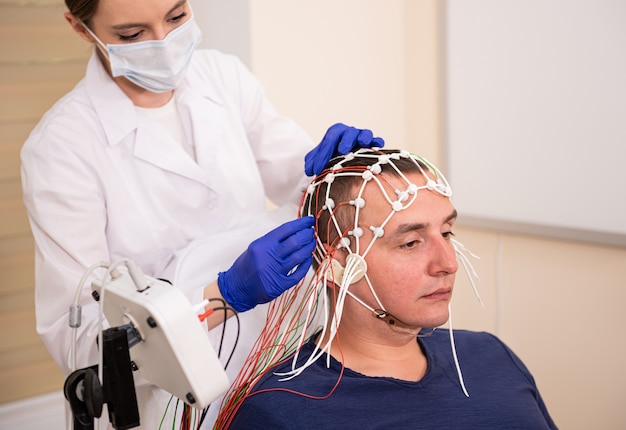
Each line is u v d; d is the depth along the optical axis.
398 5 2.67
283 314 1.51
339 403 1.34
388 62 2.69
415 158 1.40
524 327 2.42
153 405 1.44
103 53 1.60
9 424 2.29
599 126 2.07
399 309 1.36
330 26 2.55
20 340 2.30
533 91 2.22
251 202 1.79
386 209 1.34
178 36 1.54
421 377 1.43
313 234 1.35
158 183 1.65
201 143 1.71
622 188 2.04
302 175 1.85
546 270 2.32
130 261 1.12
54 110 1.63
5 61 2.17
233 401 1.41
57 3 2.21
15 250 2.27
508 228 2.37
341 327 1.43
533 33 2.19
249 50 2.41
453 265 1.34
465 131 2.47
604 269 2.17
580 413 2.31
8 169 2.22
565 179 2.18
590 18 2.04
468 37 2.40
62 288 1.52
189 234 1.71
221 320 1.42
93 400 1.03
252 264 1.29
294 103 2.54
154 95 1.70
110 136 1.61
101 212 1.57
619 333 2.16
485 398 1.41
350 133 1.49
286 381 1.38
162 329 1.06
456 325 2.63
